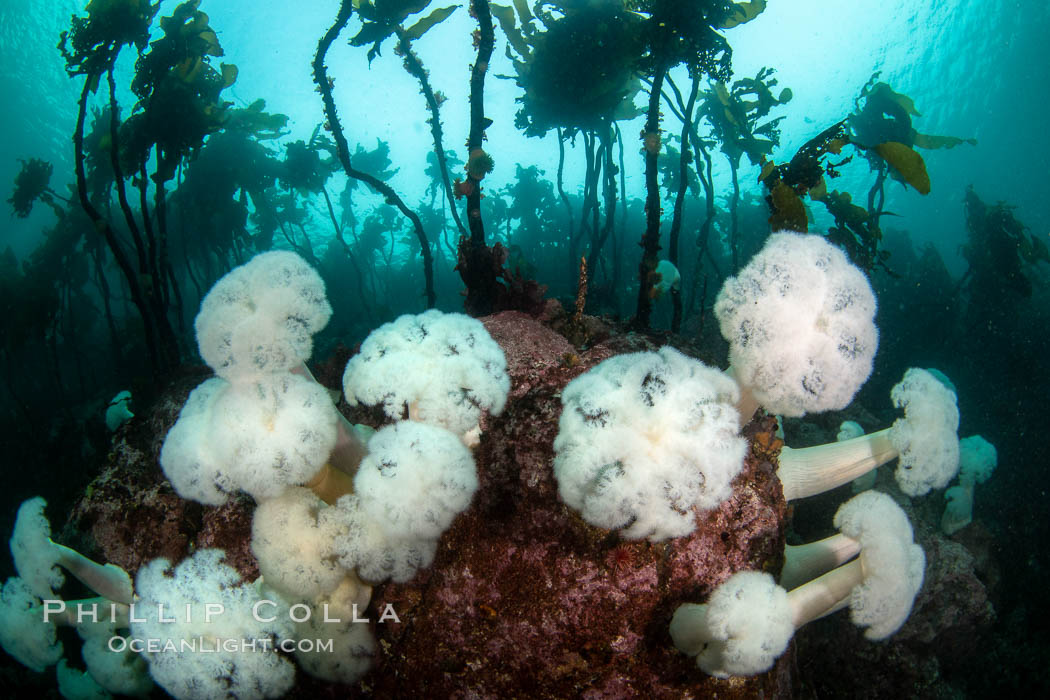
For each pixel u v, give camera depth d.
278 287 2.06
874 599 2.22
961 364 11.42
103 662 2.81
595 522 2.05
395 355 2.41
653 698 2.23
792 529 4.76
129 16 6.35
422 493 2.15
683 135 6.02
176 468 2.37
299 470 2.13
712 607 2.01
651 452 1.99
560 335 3.41
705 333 6.66
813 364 1.97
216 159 11.95
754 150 8.54
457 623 2.41
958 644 5.14
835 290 2.00
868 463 2.70
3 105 28.69
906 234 15.66
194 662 2.14
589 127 8.44
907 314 12.22
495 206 16.69
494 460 2.54
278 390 2.15
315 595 2.32
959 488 5.54
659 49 4.65
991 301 11.51
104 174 11.19
